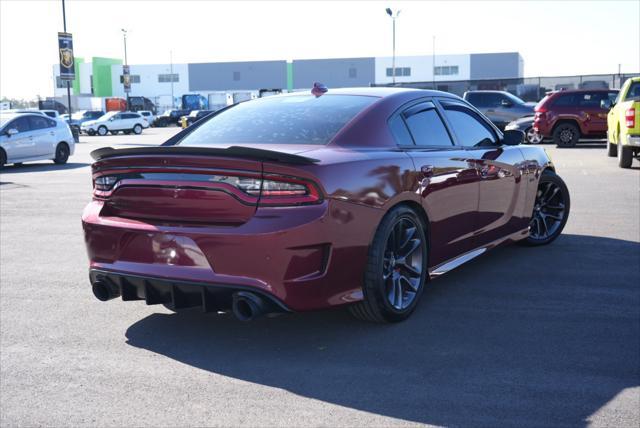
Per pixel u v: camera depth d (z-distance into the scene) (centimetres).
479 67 7650
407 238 376
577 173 1170
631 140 1169
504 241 502
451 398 285
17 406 286
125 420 271
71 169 1533
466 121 470
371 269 354
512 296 435
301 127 376
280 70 8275
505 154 492
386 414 272
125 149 340
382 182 352
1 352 350
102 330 384
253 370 320
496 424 261
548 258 538
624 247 574
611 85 3156
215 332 375
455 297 434
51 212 849
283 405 282
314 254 320
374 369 318
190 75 8488
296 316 398
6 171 1494
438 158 404
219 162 320
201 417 272
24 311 423
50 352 350
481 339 356
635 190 940
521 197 517
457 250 437
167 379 312
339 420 267
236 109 432
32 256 591
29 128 1614
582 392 289
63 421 271
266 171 315
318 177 318
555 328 373
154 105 6406
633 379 302
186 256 327
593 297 431
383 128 383
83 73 8656
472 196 442
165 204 337
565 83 3259
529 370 314
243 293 314
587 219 714
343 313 403
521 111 2169
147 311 420
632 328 371
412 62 7712
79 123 4491
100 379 313
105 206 362
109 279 356
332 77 7906
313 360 331
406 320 389
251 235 312
